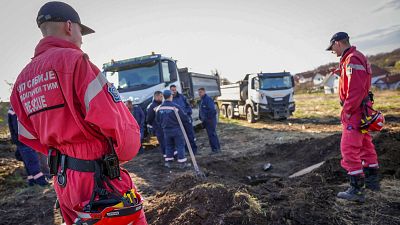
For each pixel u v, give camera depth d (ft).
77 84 4.98
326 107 78.64
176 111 22.53
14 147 36.70
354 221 10.60
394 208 11.44
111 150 5.38
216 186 12.00
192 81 41.06
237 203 10.97
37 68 5.37
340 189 13.47
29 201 16.69
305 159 23.24
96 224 4.99
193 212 10.89
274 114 51.55
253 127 47.29
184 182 14.60
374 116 11.78
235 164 24.31
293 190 13.00
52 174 5.69
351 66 11.68
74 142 5.24
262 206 11.27
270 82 52.49
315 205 11.49
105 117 4.87
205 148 32.42
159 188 18.03
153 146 34.35
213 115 28.81
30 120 5.96
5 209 15.64
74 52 5.19
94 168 5.27
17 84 5.85
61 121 5.14
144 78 31.91
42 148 6.26
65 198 5.45
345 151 12.25
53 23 5.59
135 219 5.33
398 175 14.76
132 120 5.46
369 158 13.34
